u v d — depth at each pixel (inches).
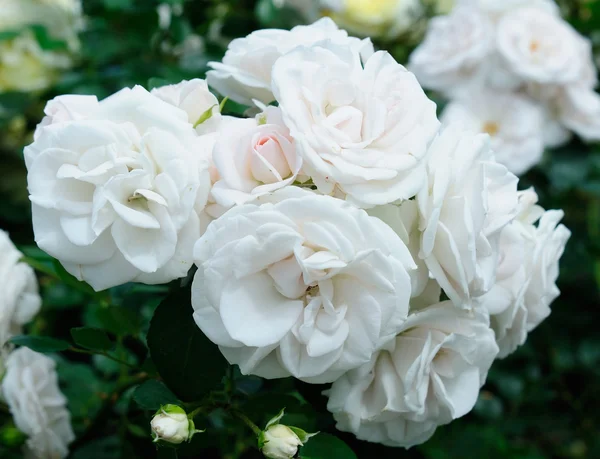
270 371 14.7
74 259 14.7
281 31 16.6
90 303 24.5
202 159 14.6
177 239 14.6
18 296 19.0
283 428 14.8
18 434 19.6
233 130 14.6
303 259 13.8
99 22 25.5
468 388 16.1
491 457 22.3
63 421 19.5
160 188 14.4
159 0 24.3
